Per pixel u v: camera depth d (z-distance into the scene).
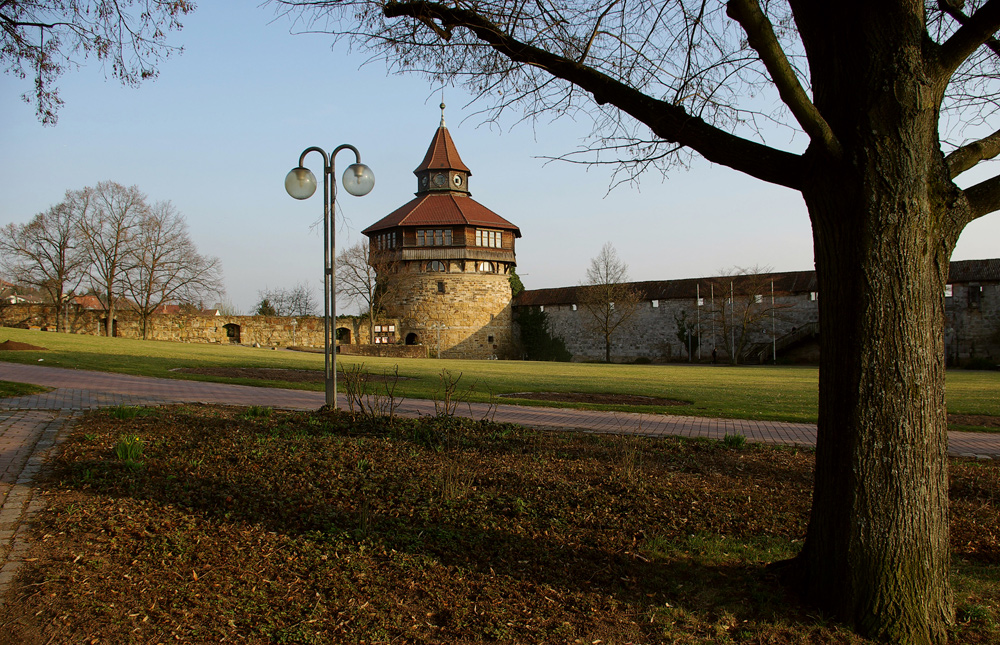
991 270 46.00
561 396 16.86
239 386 16.66
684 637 3.76
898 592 3.71
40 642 3.38
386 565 4.57
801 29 4.18
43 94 10.47
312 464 7.09
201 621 3.70
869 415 3.76
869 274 3.75
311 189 10.36
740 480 7.33
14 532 4.76
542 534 5.34
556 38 5.75
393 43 6.09
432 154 60.03
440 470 6.98
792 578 4.32
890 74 3.70
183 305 52.53
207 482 6.20
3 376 16.42
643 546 5.18
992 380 27.25
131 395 13.67
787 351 50.78
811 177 4.00
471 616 3.94
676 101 5.40
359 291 56.00
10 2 9.61
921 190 3.76
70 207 47.03
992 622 3.91
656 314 56.66
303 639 3.57
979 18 3.70
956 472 7.95
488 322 59.00
